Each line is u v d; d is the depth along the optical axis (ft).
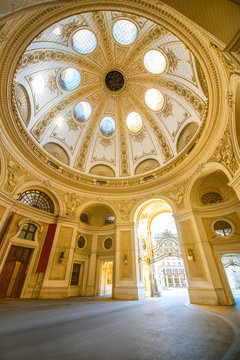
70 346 9.88
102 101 60.85
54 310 22.59
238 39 11.71
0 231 33.71
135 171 60.70
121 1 20.77
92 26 44.01
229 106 27.55
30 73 40.47
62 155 55.47
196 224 38.34
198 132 41.01
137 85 57.26
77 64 50.29
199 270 34.86
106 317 18.65
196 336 11.94
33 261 39.99
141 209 53.72
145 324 15.53
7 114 33.71
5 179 35.22
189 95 43.96
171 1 12.25
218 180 41.34
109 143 64.59
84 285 49.65
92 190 54.85
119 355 8.64
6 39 24.64
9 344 10.02
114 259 47.34
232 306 27.73
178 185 46.09
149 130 59.98
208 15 11.78
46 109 49.11
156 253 52.60
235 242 34.60
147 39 45.27
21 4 11.02
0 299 32.91
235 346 9.80
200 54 26.27
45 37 37.22
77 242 52.19
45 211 44.88
